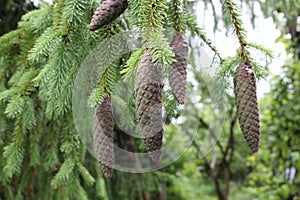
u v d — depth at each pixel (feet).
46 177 4.83
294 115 9.51
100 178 5.62
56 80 3.07
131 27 2.60
